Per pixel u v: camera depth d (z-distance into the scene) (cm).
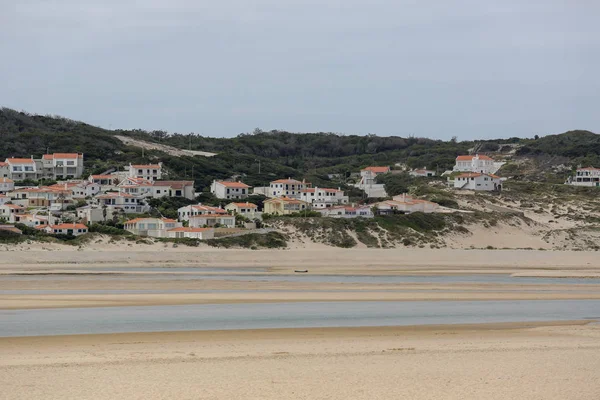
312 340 4156
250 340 4138
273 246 11294
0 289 6356
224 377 3141
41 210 13000
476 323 4909
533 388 3019
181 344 3981
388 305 5741
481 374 3244
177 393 2877
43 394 2841
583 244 13012
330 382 3077
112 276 7656
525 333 4503
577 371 3331
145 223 11681
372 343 4062
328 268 9262
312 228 12131
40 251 9300
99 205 13412
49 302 5575
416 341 4147
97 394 2845
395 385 3039
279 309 5419
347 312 5319
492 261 10288
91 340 4075
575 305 5978
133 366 3338
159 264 9194
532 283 7756
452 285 7381
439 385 3047
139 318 4888
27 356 3578
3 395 2817
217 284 7112
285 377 3153
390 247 11988
